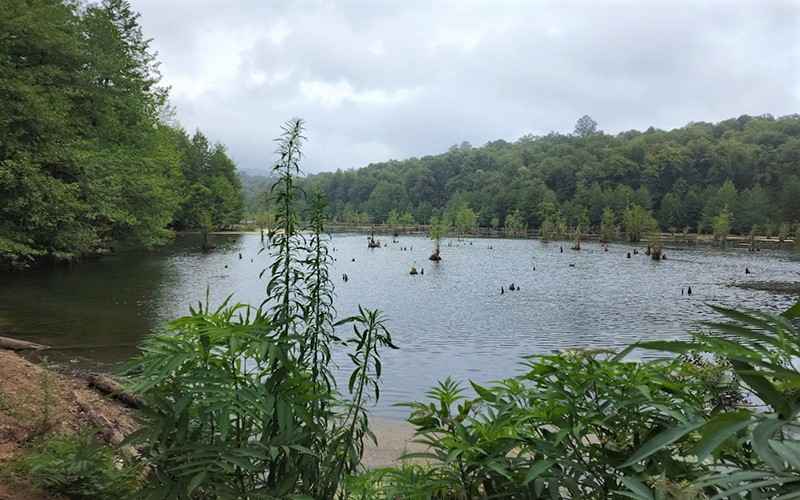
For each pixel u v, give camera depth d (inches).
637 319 669.3
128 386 69.7
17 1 615.2
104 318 534.3
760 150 4192.9
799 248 2285.9
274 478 74.2
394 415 289.3
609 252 2117.4
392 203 5290.4
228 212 2945.4
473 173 5644.7
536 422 69.2
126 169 810.8
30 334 445.4
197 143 2940.5
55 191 566.9
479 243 2741.1
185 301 676.1
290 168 84.1
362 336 83.9
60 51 684.7
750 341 43.7
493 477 69.9
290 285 82.0
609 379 64.3
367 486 78.2
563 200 4589.1
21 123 579.2
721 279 1160.8
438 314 692.7
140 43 999.0
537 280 1124.5
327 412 80.5
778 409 38.4
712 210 3388.3
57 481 99.0
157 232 1002.7
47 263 986.7
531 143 7224.4
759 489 43.4
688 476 55.2
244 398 65.6
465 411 77.5
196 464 64.9
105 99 774.5
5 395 158.6
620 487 59.8
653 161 4409.5
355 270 1312.7
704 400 63.3
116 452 110.2
